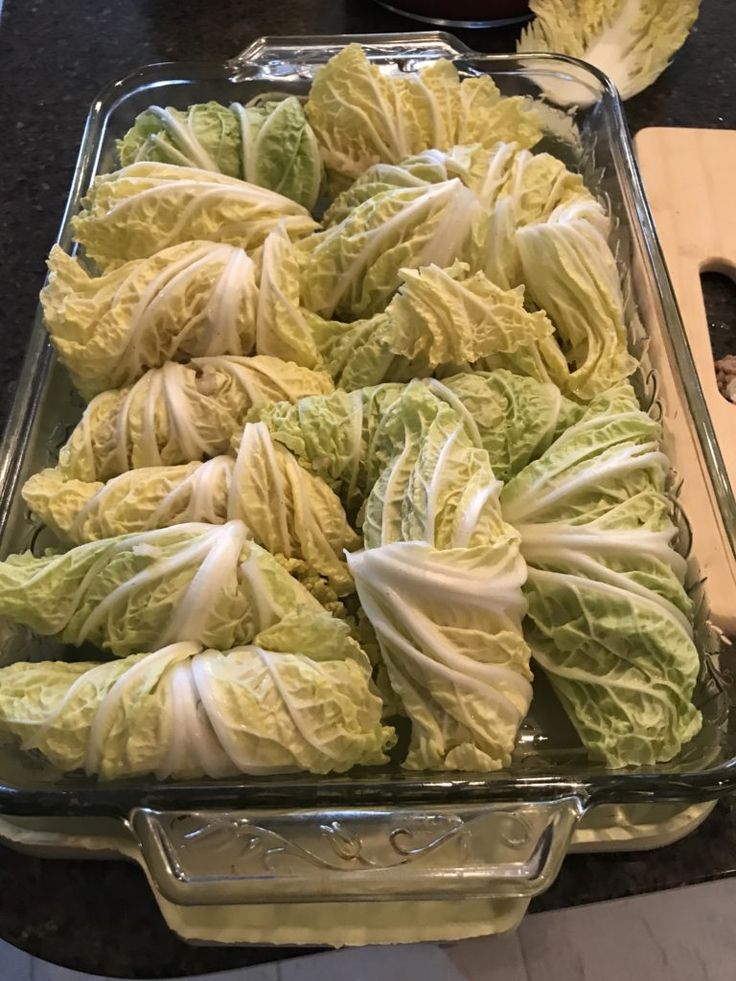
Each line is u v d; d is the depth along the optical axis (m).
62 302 0.31
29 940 0.27
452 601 0.25
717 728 0.27
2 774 0.26
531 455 0.31
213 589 0.26
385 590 0.26
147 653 0.27
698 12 0.50
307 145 0.37
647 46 0.47
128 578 0.27
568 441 0.30
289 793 0.24
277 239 0.34
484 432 0.31
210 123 0.37
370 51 0.44
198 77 0.42
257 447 0.29
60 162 0.46
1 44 0.50
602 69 0.47
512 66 0.42
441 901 0.27
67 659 0.29
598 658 0.27
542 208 0.36
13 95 0.48
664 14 0.46
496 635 0.26
